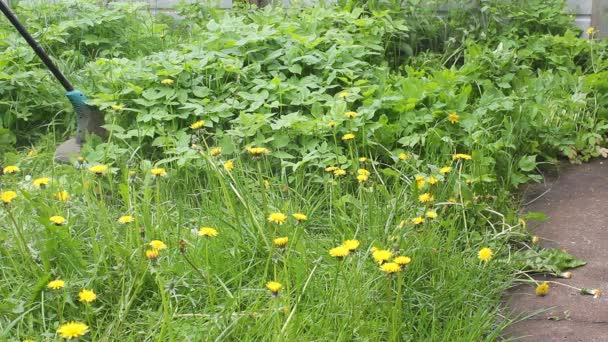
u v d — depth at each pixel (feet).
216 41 17.26
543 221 13.34
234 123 15.34
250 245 11.24
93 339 8.98
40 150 16.06
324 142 14.25
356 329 9.42
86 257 10.97
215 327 9.23
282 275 10.20
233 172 13.19
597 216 13.43
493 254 11.47
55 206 11.39
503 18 21.21
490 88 16.48
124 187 11.37
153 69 16.39
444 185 13.07
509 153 14.73
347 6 20.43
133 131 14.79
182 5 22.67
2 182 13.60
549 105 16.49
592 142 15.99
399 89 16.29
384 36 19.99
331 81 16.25
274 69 16.76
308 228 12.31
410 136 14.60
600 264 11.87
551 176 15.26
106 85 16.56
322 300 9.98
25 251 10.59
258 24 18.99
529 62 19.49
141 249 9.94
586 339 9.96
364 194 12.63
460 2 21.34
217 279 10.47
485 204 12.72
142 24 21.44
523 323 10.42
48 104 17.04
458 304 10.36
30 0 22.36
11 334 9.58
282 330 8.89
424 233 11.32
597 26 21.40
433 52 21.03
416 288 10.52
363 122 14.56
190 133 15.49
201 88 15.96
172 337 8.68
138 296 10.28
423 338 9.69
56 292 9.69
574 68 19.27
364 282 10.43
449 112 15.06
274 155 14.07
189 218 12.55
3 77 16.76
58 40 18.97
